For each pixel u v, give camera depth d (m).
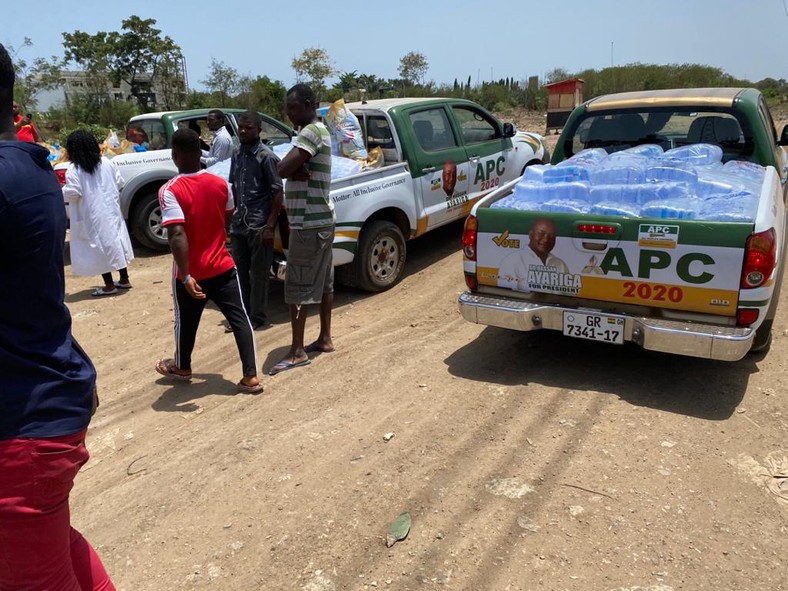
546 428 3.78
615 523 2.96
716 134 5.16
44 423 1.88
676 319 3.83
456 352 4.95
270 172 5.50
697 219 3.69
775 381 4.20
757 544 2.80
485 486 3.28
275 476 3.51
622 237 3.84
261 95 41.84
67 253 9.32
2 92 1.88
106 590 2.34
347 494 3.30
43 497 1.91
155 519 3.25
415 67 44.34
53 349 1.93
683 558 2.73
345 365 4.86
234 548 2.99
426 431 3.84
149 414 4.43
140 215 8.55
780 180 4.59
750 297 3.59
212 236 4.41
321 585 2.72
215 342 5.66
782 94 33.59
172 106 44.50
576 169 4.58
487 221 4.31
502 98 38.88
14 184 1.76
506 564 2.76
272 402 4.39
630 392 4.16
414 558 2.83
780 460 3.37
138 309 6.66
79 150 6.59
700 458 3.42
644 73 38.34
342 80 44.28
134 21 41.91
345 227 6.06
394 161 6.80
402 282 6.92
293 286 4.75
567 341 5.05
